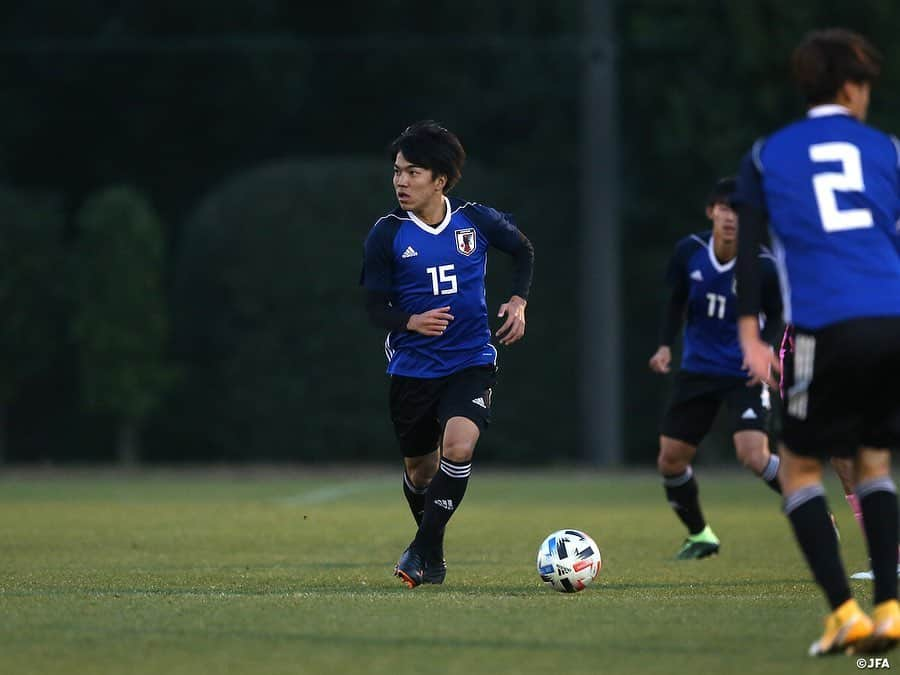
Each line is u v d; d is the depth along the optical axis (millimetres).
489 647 19719
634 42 103000
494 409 99500
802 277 19453
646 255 106812
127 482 82000
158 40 122688
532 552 39094
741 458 36938
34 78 124938
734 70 101500
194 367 100688
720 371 36906
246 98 123688
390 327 29156
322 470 93562
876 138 20047
